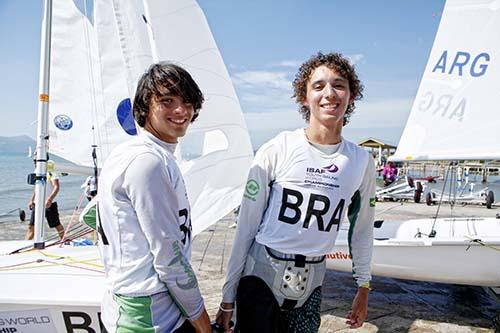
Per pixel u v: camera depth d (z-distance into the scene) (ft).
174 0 9.45
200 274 13.41
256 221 5.01
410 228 13.61
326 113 4.71
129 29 9.25
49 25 9.14
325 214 4.79
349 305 11.03
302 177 4.78
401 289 12.38
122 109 11.80
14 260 7.93
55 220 18.94
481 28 11.86
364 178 5.30
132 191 3.84
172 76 4.16
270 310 4.65
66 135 13.51
